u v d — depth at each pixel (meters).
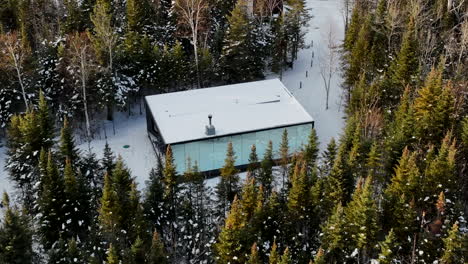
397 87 66.56
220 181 57.09
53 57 72.88
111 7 83.19
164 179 54.62
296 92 79.44
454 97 61.34
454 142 53.03
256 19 86.56
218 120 64.81
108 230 48.84
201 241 51.78
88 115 73.12
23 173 58.31
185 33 81.75
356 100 65.81
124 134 71.75
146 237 48.56
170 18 84.25
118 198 49.94
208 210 54.75
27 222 48.66
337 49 87.69
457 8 78.06
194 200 55.62
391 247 44.12
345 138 59.38
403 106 60.28
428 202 51.44
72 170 53.03
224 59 78.62
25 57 69.56
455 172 54.41
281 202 54.03
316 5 108.31
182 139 61.06
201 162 63.09
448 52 71.25
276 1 92.25
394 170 53.91
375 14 78.75
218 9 87.19
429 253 46.47
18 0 84.88
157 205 52.44
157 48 75.25
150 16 83.25
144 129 73.00
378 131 60.22
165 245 51.81
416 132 58.34
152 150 68.00
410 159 51.22
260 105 67.88
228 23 84.06
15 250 45.25
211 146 62.41
